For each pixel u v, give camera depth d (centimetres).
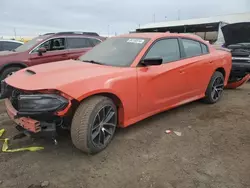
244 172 309
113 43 463
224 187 280
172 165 321
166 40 454
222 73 602
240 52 734
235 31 870
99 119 336
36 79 329
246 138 402
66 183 284
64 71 355
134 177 296
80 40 852
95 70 361
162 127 438
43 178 292
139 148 363
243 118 491
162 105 439
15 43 1055
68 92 305
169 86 441
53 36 788
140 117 405
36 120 312
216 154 351
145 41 428
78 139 320
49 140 379
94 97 335
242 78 743
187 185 283
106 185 282
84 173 303
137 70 385
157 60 378
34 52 744
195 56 509
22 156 337
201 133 418
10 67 699
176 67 449
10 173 299
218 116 500
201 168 316
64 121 337
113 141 381
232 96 663
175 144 378
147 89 399
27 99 305
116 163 324
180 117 489
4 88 364
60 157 336
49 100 301
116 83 351
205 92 556
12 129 420
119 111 376
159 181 289
